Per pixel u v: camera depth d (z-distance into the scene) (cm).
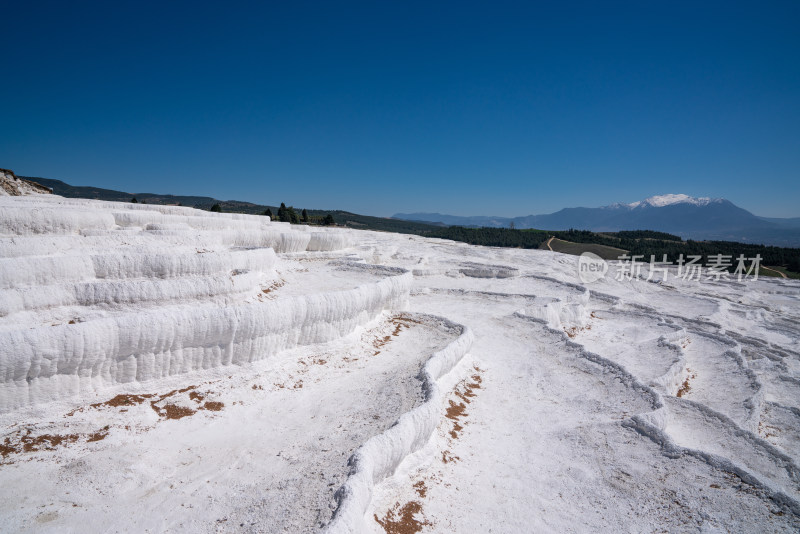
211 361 1195
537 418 1466
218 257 1599
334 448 962
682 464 1189
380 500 915
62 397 944
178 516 732
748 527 964
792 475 1216
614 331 2639
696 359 2288
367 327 1734
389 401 1194
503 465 1192
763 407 1770
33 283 1175
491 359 1906
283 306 1348
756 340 2700
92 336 970
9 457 799
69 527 672
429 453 1118
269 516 734
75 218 1655
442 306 2653
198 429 1002
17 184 3600
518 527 964
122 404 1002
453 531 924
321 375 1362
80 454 847
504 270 3581
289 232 2600
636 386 1666
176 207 2806
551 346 2084
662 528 973
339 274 2228
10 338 857
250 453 946
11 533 638
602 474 1167
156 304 1295
